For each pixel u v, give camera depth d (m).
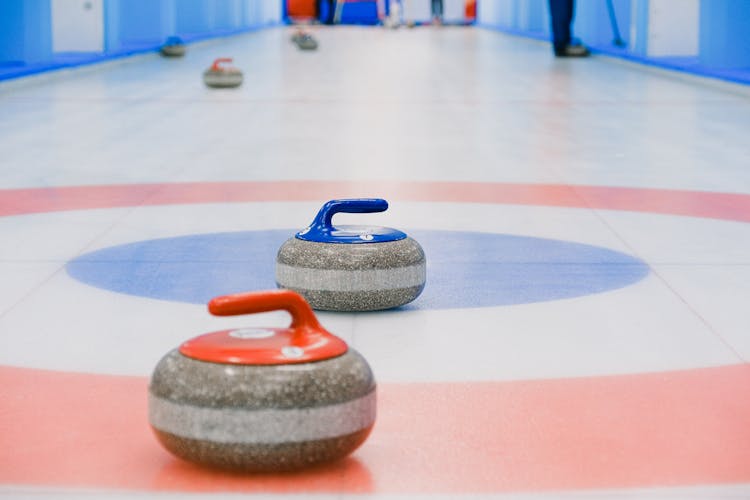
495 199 9.06
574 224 8.02
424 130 14.04
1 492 3.31
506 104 17.52
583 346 4.99
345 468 3.50
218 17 44.53
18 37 21.86
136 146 12.30
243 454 3.30
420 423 3.93
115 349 4.90
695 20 27.70
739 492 3.35
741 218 8.29
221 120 14.95
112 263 6.68
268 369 3.32
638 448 3.71
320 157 11.54
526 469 3.51
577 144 12.76
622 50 30.17
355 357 3.47
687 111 16.59
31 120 14.80
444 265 6.66
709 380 4.50
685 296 5.96
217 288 6.05
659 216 8.36
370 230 5.73
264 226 7.86
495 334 5.18
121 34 32.88
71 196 9.09
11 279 6.26
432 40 40.94
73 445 3.70
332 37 43.16
